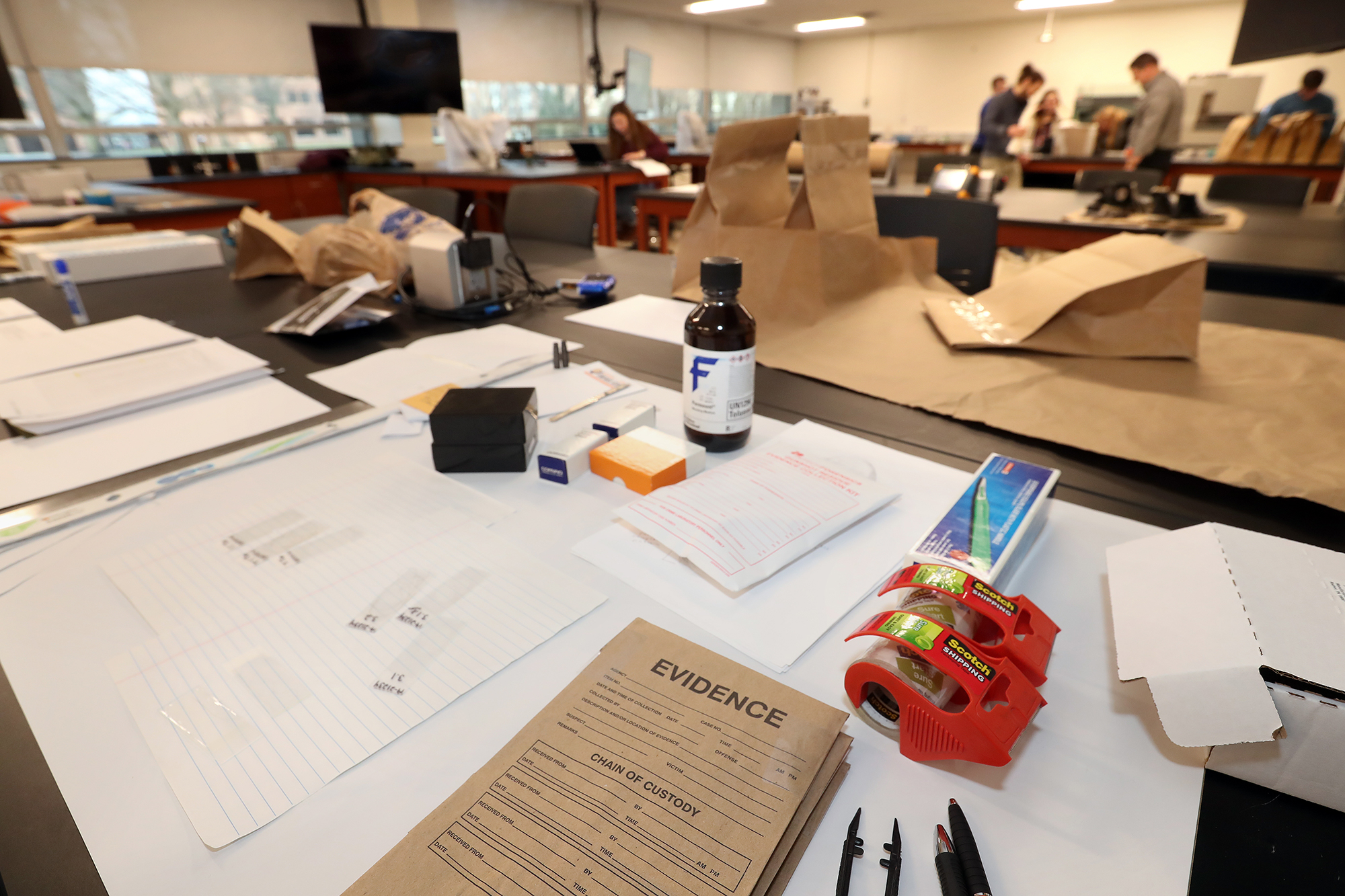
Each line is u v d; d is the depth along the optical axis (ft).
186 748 1.19
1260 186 9.68
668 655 1.34
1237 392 2.50
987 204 5.08
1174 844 1.03
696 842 1.00
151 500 1.99
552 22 26.09
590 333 3.57
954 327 3.14
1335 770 1.05
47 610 1.54
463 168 15.38
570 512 1.91
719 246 3.57
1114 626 1.36
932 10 27.91
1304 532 1.78
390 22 20.34
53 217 7.99
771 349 3.17
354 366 3.11
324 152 17.80
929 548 1.58
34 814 1.08
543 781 1.10
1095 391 2.56
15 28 15.23
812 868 1.00
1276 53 7.22
